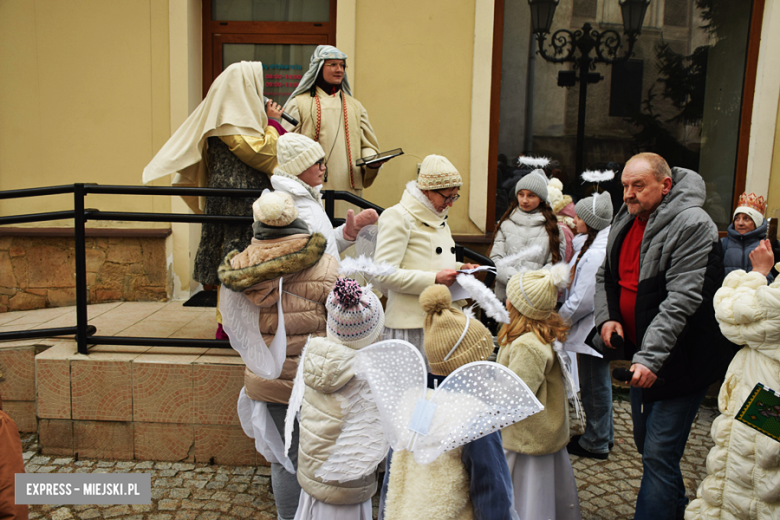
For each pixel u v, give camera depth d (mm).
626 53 5098
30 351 3668
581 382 3609
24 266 4785
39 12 4730
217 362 3391
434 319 1812
